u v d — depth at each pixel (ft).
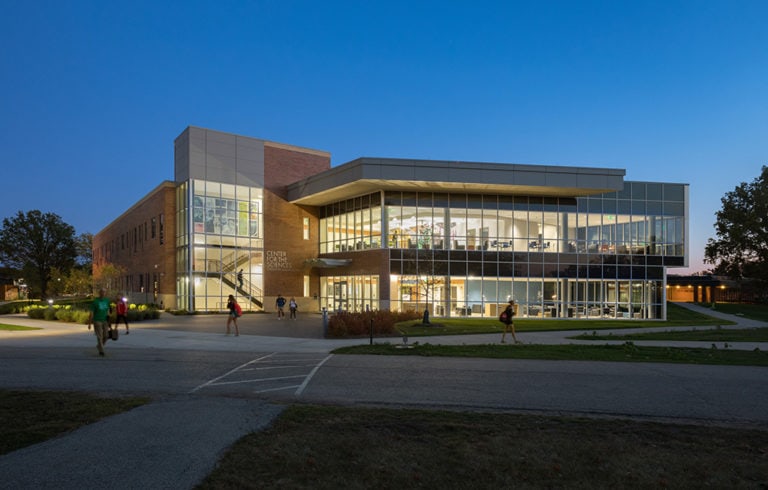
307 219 147.23
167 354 49.49
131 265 172.45
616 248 131.95
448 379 36.83
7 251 233.76
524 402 29.96
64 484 16.22
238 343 60.34
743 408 29.22
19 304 140.97
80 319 88.99
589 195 131.23
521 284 126.62
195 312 122.93
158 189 142.00
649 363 45.37
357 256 130.52
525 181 116.88
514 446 20.70
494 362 45.27
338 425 23.40
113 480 16.57
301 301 143.54
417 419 24.73
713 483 17.35
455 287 123.65
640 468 18.52
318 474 17.20
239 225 135.03
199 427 22.90
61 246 247.29
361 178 112.37
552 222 129.70
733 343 64.34
